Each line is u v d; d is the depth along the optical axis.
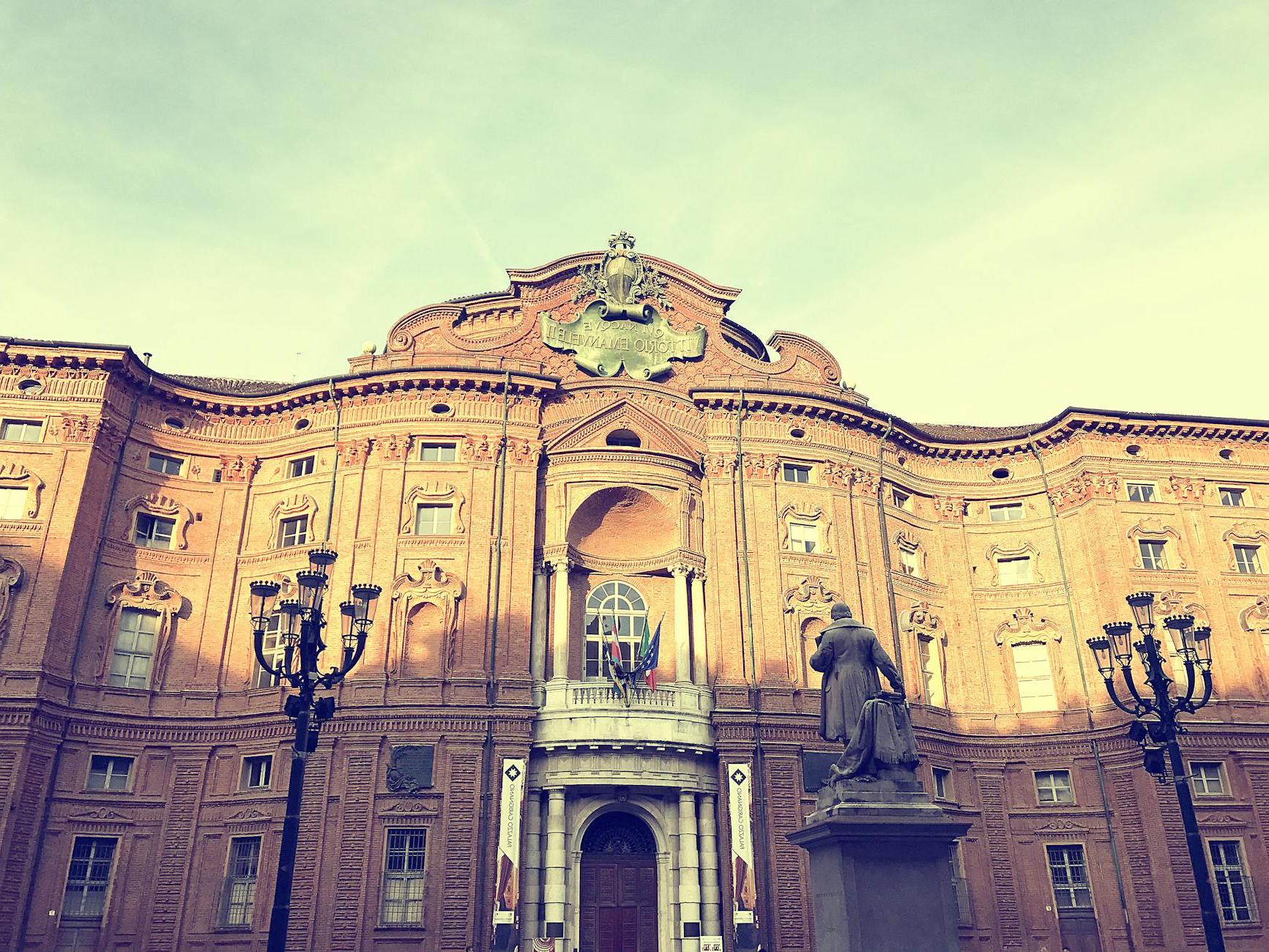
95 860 35.38
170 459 42.09
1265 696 41.72
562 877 34.94
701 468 42.69
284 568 40.09
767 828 36.28
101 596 38.31
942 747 41.84
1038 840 40.88
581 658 39.84
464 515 39.31
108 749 36.59
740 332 48.53
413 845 34.38
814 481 43.84
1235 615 43.28
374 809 34.38
